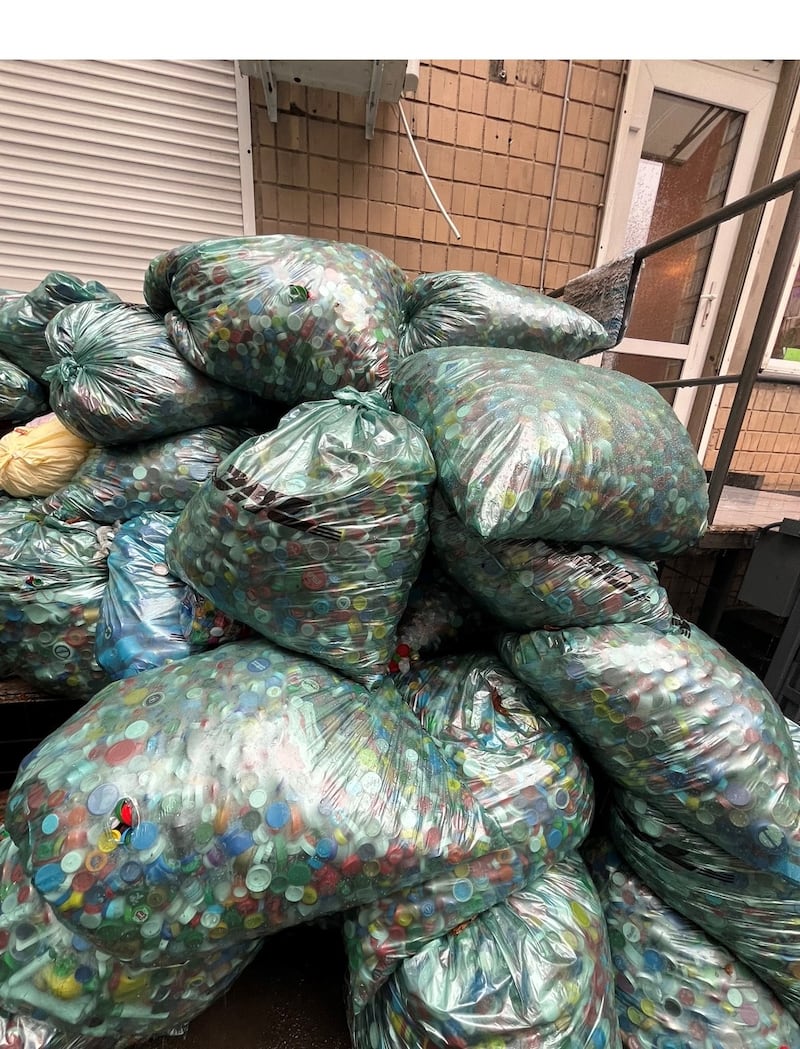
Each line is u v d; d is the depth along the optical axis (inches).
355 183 80.2
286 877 25.1
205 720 27.0
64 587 41.9
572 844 32.3
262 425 51.3
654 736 29.9
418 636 40.9
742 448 106.0
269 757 26.1
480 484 27.4
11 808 25.7
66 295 53.9
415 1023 26.2
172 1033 29.0
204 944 24.7
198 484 45.4
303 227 80.7
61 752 26.5
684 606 91.2
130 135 71.7
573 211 90.7
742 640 88.0
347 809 26.0
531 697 35.6
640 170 92.3
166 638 36.6
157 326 45.8
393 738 30.1
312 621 30.6
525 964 27.2
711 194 96.4
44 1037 23.6
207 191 76.7
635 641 31.6
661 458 33.3
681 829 31.3
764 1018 30.1
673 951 32.4
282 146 76.2
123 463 45.8
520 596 32.9
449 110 79.9
